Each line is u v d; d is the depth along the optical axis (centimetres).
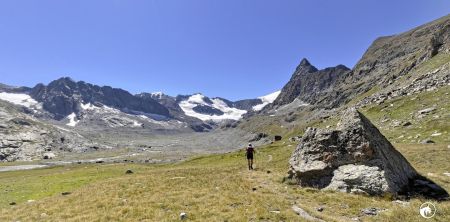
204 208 2794
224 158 9794
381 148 3419
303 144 3919
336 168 3484
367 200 2878
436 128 6322
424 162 4366
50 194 4759
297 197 3120
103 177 6356
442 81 9169
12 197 4806
